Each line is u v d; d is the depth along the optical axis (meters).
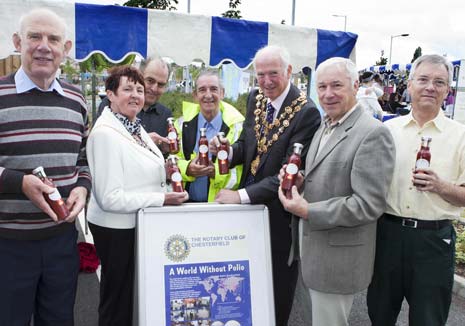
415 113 2.33
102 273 2.55
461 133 2.25
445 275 2.29
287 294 2.73
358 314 3.54
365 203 2.01
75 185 2.23
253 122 2.78
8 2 3.13
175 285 2.17
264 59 2.48
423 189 2.12
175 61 3.58
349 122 2.16
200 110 3.28
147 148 2.48
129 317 2.58
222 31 3.68
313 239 2.24
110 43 3.39
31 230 2.09
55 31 1.99
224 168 2.69
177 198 2.32
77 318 3.32
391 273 2.38
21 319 2.16
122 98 2.34
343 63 2.12
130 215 2.41
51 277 2.20
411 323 2.37
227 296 2.23
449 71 2.24
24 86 2.01
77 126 2.20
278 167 2.54
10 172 1.92
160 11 3.50
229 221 2.29
